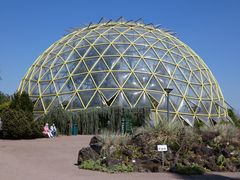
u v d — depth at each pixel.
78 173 18.86
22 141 38.41
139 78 55.56
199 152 22.17
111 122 51.03
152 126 24.77
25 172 18.84
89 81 55.38
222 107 63.88
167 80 56.94
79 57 58.66
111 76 55.34
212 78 66.25
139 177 17.94
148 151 21.94
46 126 44.81
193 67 62.56
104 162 20.66
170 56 60.53
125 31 63.09
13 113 41.81
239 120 66.31
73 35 65.75
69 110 53.16
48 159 24.47
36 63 64.44
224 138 23.66
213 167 20.95
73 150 29.83
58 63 60.16
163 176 18.42
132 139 23.48
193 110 56.91
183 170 19.56
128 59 57.31
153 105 53.56
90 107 53.09
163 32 67.88
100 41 60.44
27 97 48.81
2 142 37.03
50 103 55.81
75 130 50.94
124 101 53.44
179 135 23.44
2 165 21.23
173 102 55.31
